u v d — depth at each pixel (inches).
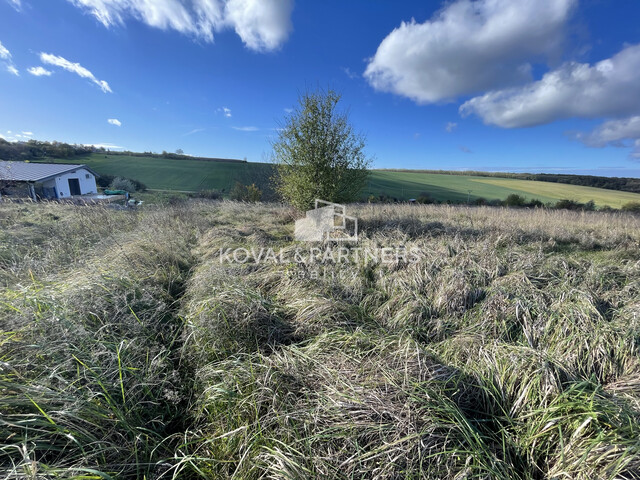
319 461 51.1
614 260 177.2
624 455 47.1
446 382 68.2
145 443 56.7
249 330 94.9
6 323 80.4
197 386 76.4
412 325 108.5
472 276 139.8
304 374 73.5
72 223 231.9
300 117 299.4
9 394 54.6
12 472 42.6
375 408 58.8
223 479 53.0
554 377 67.7
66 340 73.2
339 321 104.5
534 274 140.6
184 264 171.6
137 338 84.2
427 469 49.7
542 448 56.1
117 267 132.4
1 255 151.3
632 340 81.5
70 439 51.6
